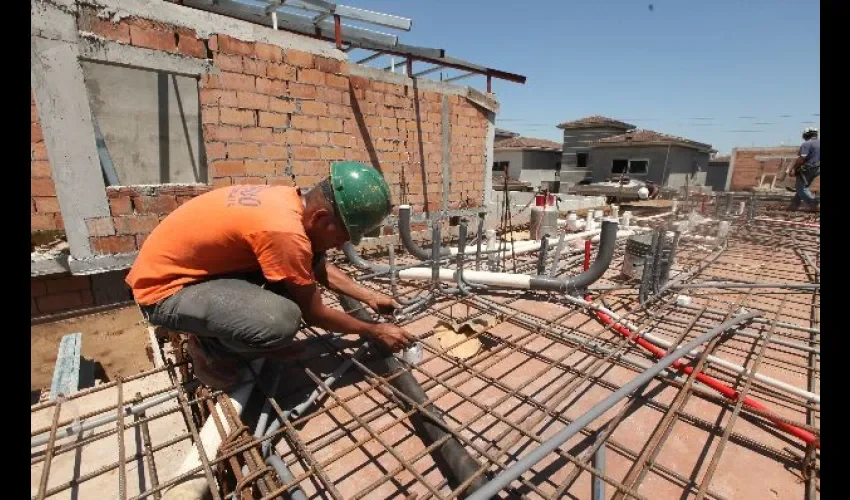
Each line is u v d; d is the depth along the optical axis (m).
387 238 5.43
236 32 3.68
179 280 1.79
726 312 3.05
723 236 5.32
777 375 2.31
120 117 4.52
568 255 4.69
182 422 2.01
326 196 1.79
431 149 5.74
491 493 1.21
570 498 1.52
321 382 2.02
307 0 4.33
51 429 1.63
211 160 3.72
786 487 1.56
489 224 6.88
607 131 27.59
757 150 23.83
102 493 1.58
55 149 2.95
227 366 1.98
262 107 3.95
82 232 3.13
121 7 3.08
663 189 14.64
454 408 2.05
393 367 2.20
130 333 3.53
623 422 1.92
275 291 2.00
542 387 2.17
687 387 1.88
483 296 3.44
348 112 4.62
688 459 1.70
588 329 2.90
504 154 30.47
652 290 3.37
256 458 1.51
